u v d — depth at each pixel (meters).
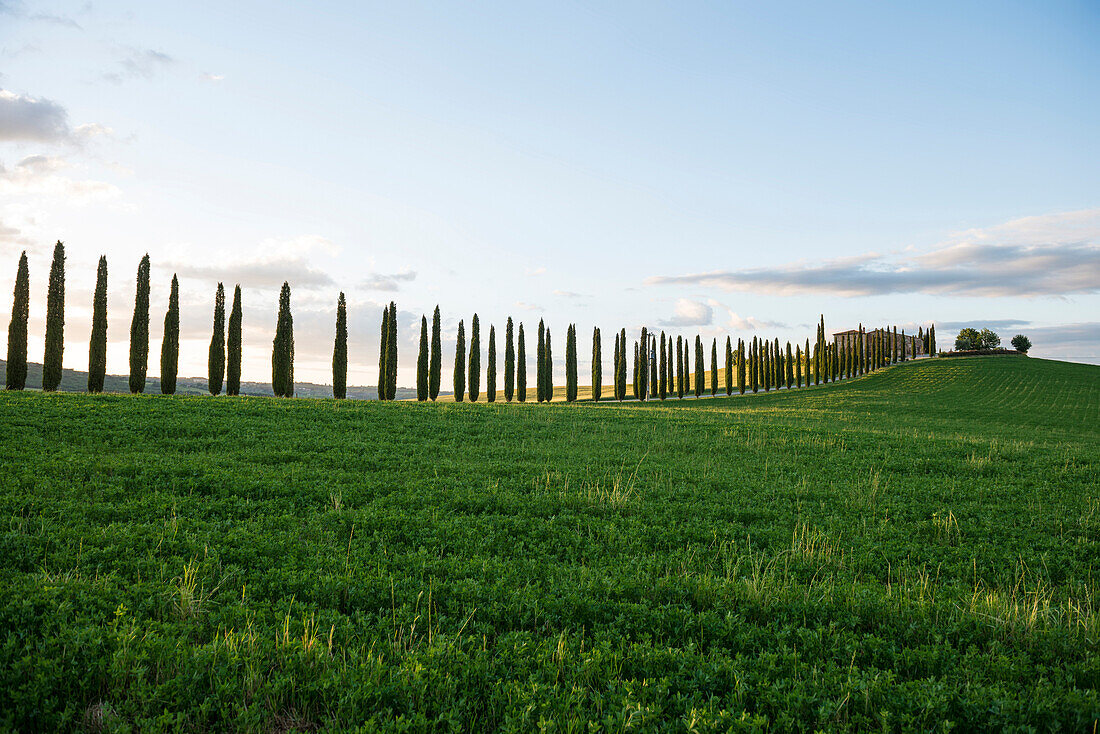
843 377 106.31
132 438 21.11
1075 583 10.09
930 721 5.46
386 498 14.25
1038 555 11.55
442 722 5.30
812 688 5.91
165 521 11.33
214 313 49.06
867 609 8.05
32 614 6.52
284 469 17.14
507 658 6.42
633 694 5.70
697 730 5.12
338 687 5.52
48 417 23.53
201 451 19.98
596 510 14.09
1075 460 23.69
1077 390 77.62
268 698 5.37
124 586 7.98
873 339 120.88
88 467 15.74
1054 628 7.38
